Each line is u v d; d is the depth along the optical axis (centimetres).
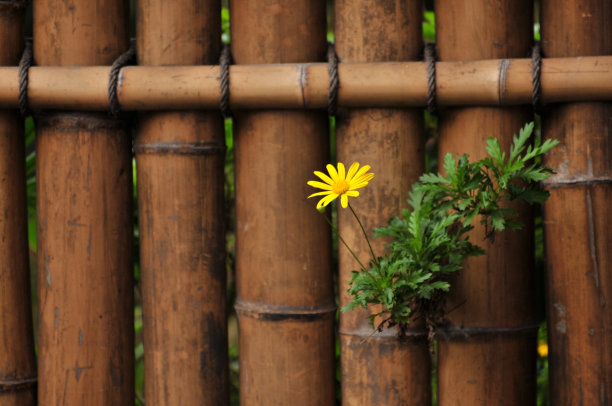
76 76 160
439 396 162
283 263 161
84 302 163
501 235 159
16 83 160
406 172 160
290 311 161
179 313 163
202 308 163
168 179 162
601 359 158
